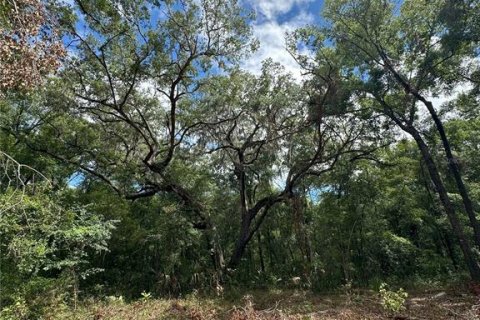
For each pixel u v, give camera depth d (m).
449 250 20.81
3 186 9.70
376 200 18.78
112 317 9.72
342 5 14.91
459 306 10.23
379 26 15.08
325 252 17.91
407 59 15.58
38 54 6.69
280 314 9.09
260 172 20.08
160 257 17.22
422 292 13.30
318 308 10.76
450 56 14.38
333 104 15.51
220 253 17.94
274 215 21.31
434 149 17.56
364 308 10.36
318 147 16.83
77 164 16.02
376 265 18.06
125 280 16.22
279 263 21.00
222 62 14.69
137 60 13.82
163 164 16.67
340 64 15.41
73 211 11.19
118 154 17.41
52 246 9.84
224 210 20.64
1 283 8.86
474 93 15.47
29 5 6.52
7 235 8.70
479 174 19.64
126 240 16.41
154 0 12.68
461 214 19.33
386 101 16.14
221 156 20.09
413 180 20.42
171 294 15.02
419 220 20.38
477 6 13.17
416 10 14.80
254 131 18.16
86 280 15.03
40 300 9.39
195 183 19.16
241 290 15.17
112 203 15.86
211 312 10.45
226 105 16.69
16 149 14.50
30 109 15.25
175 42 13.77
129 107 16.00
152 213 18.98
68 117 15.82
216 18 13.62
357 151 17.22
